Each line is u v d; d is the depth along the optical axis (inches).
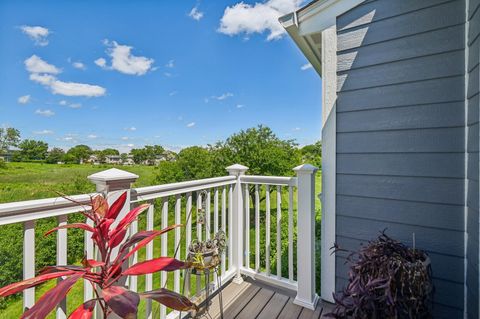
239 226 104.2
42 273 44.6
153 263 48.9
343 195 87.7
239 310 85.0
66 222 52.4
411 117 77.4
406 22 78.2
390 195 80.3
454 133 71.8
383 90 81.3
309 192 87.4
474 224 63.4
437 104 74.0
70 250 124.6
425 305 57.2
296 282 95.4
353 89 86.1
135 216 49.9
